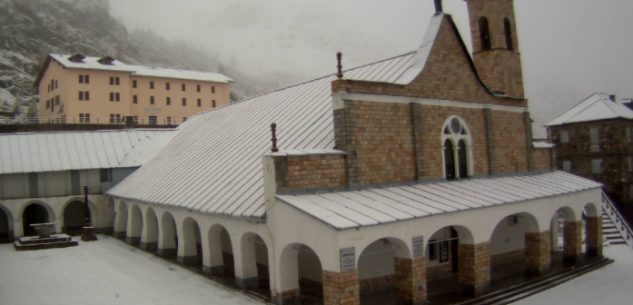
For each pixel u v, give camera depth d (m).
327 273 16.36
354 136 20.47
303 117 26.19
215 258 23.73
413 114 22.56
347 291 16.06
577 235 25.98
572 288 22.16
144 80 80.56
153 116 81.06
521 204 22.34
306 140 22.86
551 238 29.95
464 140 25.19
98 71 73.00
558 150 51.47
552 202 24.17
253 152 25.80
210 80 86.94
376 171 21.16
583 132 49.66
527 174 28.61
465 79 25.25
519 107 28.38
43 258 29.52
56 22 160.50
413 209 18.64
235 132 31.20
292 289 18.73
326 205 18.00
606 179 48.09
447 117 24.23
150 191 30.27
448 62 24.48
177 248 29.05
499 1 29.03
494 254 26.69
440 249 24.05
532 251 23.44
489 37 29.27
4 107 104.81
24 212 41.53
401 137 22.14
